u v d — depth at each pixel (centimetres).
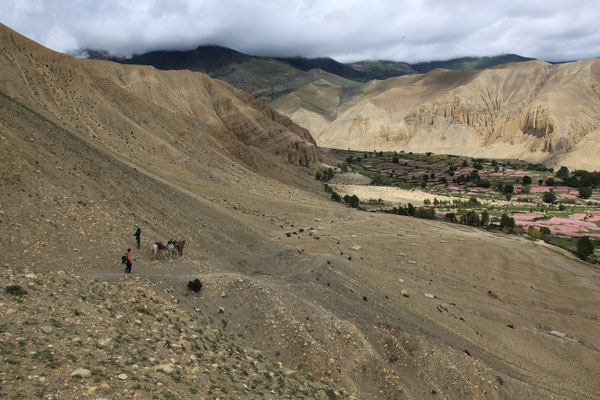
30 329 1753
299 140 19338
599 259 7894
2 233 2667
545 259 7431
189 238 4422
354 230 7981
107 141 7631
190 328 2483
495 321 4894
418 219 10738
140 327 2192
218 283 3256
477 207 14225
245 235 5472
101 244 3238
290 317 2989
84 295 2306
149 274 3069
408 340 3250
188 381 1783
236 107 18162
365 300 4209
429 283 5647
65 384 1448
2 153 3269
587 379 3853
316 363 2670
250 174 11631
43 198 3241
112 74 15825
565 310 5416
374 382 2705
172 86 17000
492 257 7212
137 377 1652
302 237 6350
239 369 2170
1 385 1333
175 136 10500
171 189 5825
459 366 3133
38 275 2341
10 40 7931
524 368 3788
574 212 13175
